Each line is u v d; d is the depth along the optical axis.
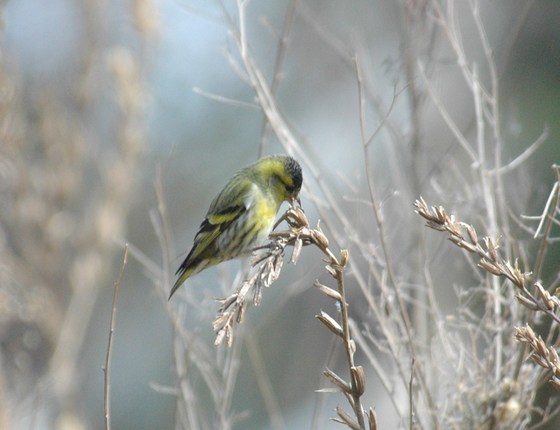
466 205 9.88
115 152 14.64
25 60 20.16
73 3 19.50
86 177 15.66
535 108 17.50
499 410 8.67
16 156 13.55
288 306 18.14
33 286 13.66
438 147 13.25
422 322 9.59
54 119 14.14
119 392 19.45
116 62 14.27
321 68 20.70
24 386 12.84
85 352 19.45
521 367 8.77
